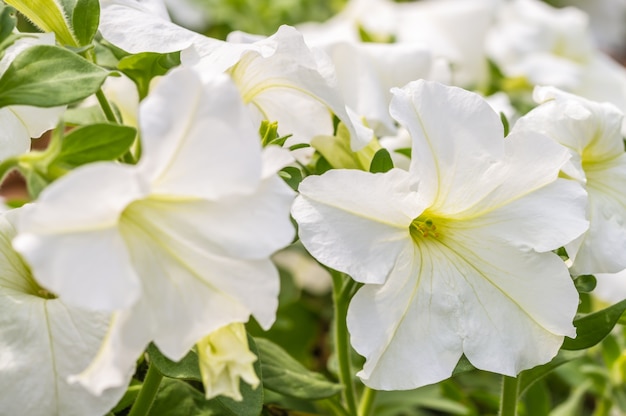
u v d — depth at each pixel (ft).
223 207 1.01
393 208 1.18
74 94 1.13
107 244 0.98
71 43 1.25
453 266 1.22
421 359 1.18
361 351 1.15
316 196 1.16
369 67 1.54
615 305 1.26
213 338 1.04
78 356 1.11
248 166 0.99
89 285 0.96
